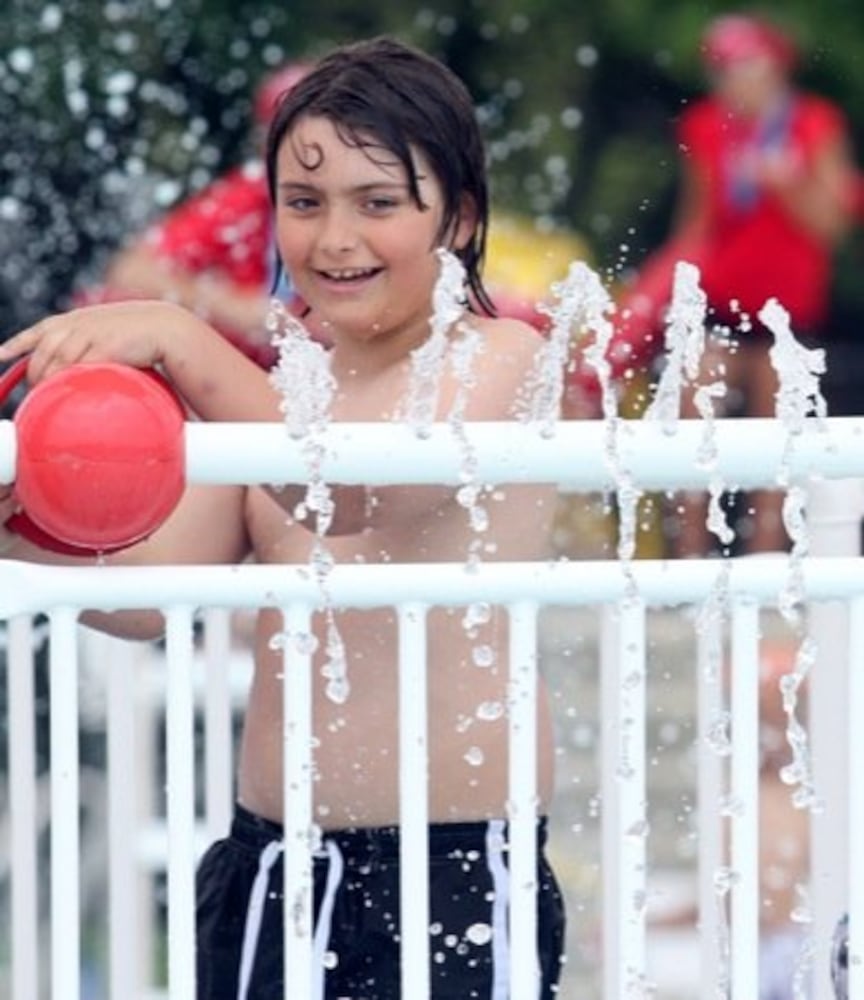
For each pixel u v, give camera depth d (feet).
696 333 15.93
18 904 22.88
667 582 15.66
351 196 18.83
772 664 30.07
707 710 20.20
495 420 18.29
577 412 28.14
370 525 17.74
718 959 18.84
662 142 70.79
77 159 44.37
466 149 19.16
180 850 15.47
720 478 15.72
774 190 53.93
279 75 45.50
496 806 18.51
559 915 18.85
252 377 17.94
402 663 15.53
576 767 44.27
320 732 18.52
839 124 57.67
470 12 69.67
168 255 39.27
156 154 45.88
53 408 15.21
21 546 18.01
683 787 45.24
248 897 18.99
